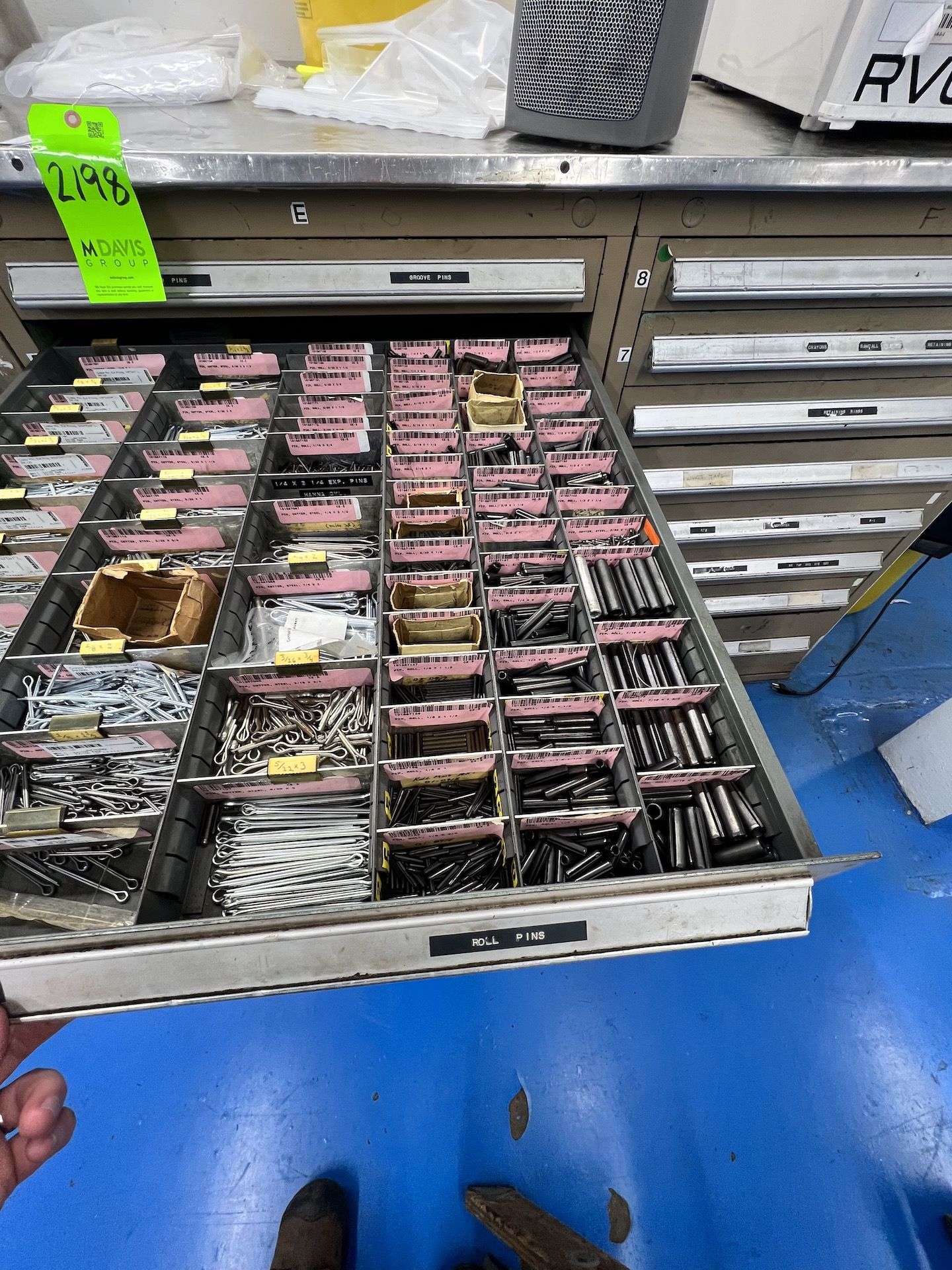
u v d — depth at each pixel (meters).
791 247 1.51
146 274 1.36
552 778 1.17
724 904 0.84
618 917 0.83
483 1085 1.72
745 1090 1.73
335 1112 1.68
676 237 1.47
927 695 2.72
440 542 1.37
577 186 1.30
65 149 1.17
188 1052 1.76
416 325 2.03
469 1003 1.84
